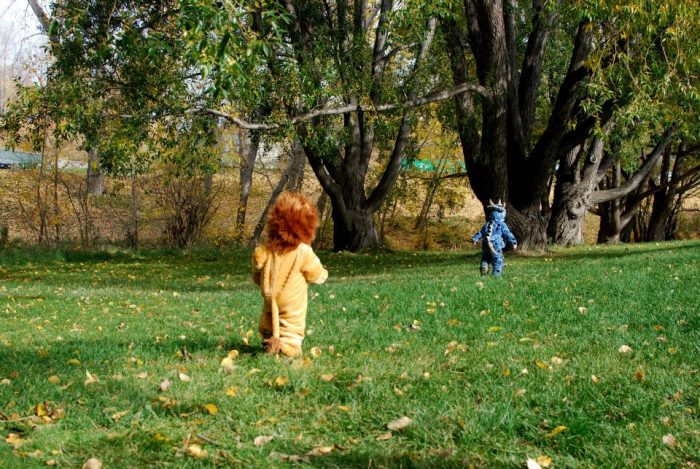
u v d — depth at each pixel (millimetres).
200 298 12445
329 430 4176
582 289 10188
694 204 50062
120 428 4156
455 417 4289
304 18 22781
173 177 29422
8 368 5938
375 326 7863
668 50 17859
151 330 8547
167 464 3609
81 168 39219
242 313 9891
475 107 24094
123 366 5949
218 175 35844
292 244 6055
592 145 30250
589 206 30953
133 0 16281
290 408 4598
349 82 20391
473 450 3848
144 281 17750
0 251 25781
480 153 22594
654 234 40312
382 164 38625
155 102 17578
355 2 24719
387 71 24500
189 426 4207
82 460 3686
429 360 5961
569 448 3908
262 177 40875
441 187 40750
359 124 27266
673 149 39406
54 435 4035
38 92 17594
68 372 5730
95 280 18125
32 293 14156
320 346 6699
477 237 14062
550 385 4926
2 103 35281
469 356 6039
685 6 16125
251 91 16906
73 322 9852
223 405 4574
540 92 29422
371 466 3627
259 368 5617
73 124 16953
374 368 5590
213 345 6914
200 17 9016
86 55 17859
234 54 9688
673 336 6660
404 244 42062
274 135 18406
